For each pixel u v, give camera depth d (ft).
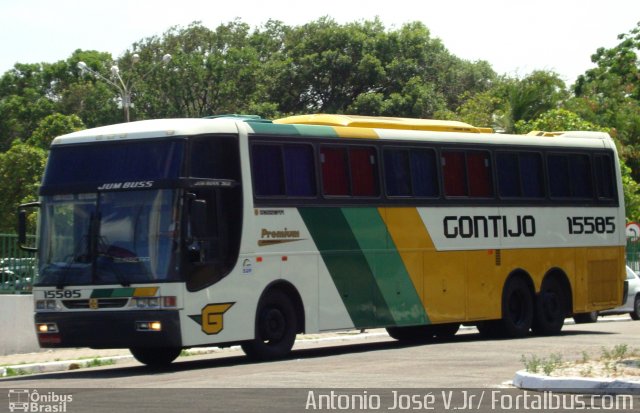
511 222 86.17
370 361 66.54
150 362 74.43
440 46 308.19
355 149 75.61
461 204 82.43
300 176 71.67
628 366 54.60
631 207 178.81
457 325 91.81
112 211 65.57
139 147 65.87
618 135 205.77
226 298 66.13
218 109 292.20
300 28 305.12
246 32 319.06
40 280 66.90
